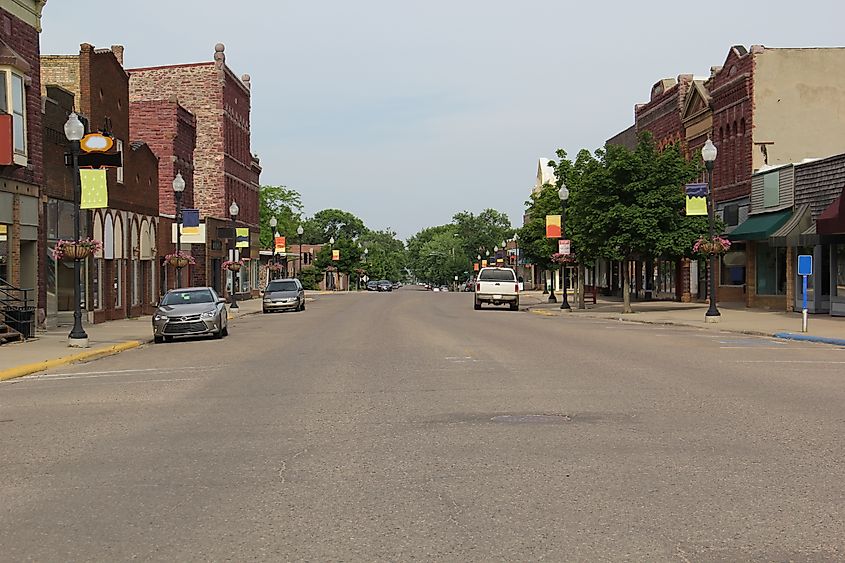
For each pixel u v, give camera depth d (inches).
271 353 850.8
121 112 1523.1
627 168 1557.6
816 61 1668.3
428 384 583.8
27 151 1114.1
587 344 909.8
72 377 695.1
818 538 245.6
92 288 1358.3
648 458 349.1
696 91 1939.0
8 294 1052.5
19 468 353.7
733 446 371.9
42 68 1662.2
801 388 555.8
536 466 336.2
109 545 249.9
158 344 1037.2
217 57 2513.5
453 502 286.7
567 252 1806.1
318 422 444.5
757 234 1518.2
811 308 1382.9
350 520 269.0
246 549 243.3
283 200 4261.8
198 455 370.9
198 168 2502.5
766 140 1670.8
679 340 971.9
